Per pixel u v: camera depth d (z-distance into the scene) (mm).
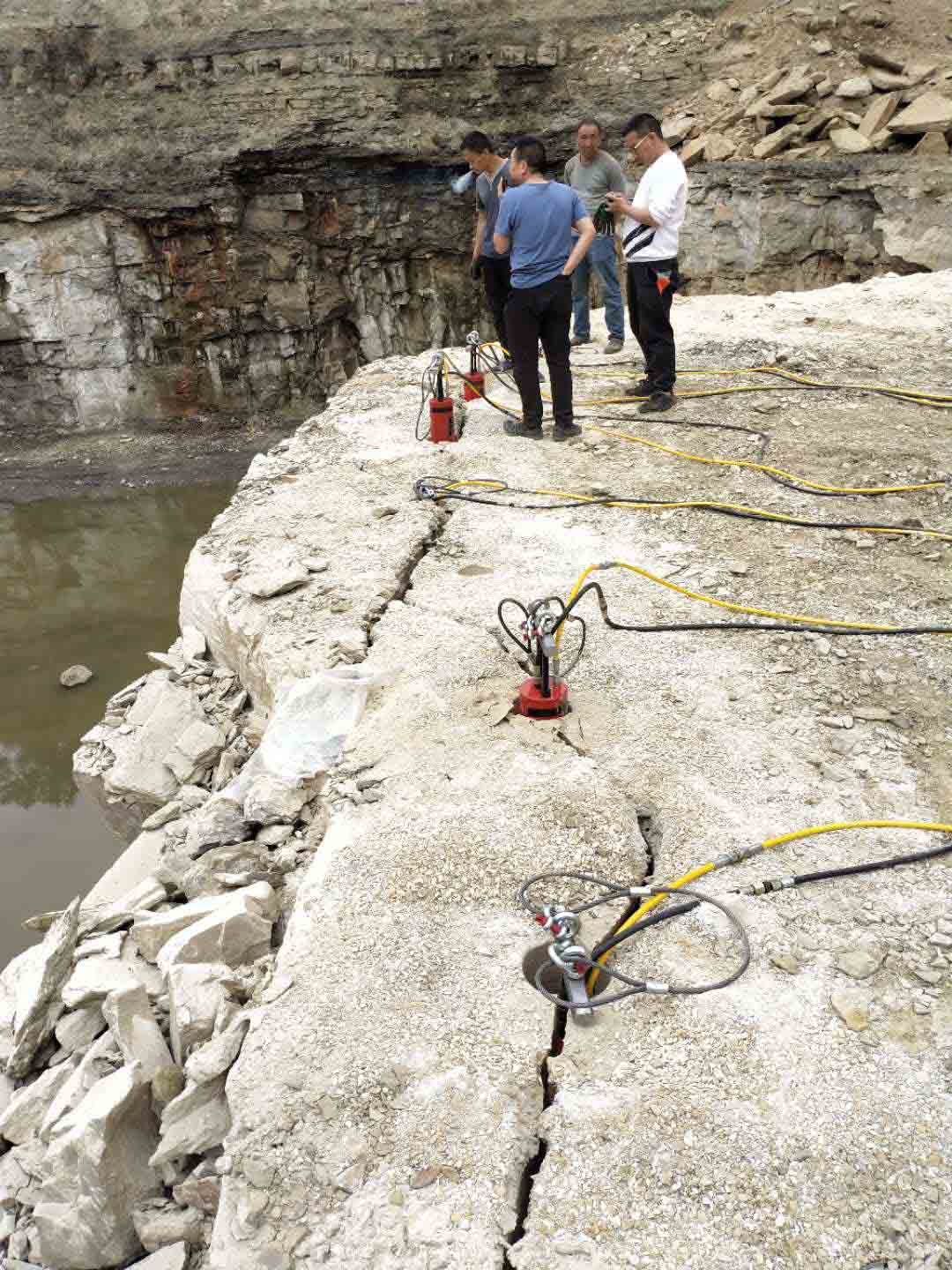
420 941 3039
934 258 13820
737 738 3875
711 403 7578
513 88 19531
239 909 3342
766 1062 2605
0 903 6879
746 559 5262
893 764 3719
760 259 15211
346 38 19359
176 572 15148
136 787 4984
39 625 13492
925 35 15781
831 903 3100
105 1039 3164
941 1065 2580
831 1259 2172
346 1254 2271
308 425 7785
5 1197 2867
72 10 19594
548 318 6535
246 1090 2621
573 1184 2348
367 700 4211
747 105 16266
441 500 6070
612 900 3148
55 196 20031
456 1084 2596
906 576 5043
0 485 19266
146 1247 2650
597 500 5973
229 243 20609
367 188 20484
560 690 4059
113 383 21641
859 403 7469
